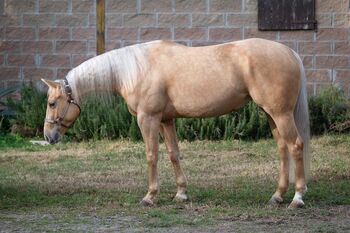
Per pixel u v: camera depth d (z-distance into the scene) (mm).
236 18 14719
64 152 12781
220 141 13461
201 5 14750
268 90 8336
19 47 15078
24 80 15086
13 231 7824
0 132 14258
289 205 8711
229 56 8516
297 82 8414
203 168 11312
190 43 14828
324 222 8047
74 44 14984
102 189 9969
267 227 7844
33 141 13750
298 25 14562
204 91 8531
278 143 8805
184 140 13523
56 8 14992
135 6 14859
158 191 9070
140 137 13609
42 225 8070
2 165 11758
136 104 8750
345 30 14531
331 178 10461
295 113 8523
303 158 8555
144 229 7828
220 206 8859
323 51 14594
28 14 15055
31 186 10195
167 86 8656
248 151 12547
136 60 8742
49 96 8984
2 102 14562
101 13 14656
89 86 8898
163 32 14844
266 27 14633
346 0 14492
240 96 8539
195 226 7918
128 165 11633
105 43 14891
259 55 8375
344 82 14609
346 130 13930
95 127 13742
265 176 10695
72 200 9273
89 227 7953
